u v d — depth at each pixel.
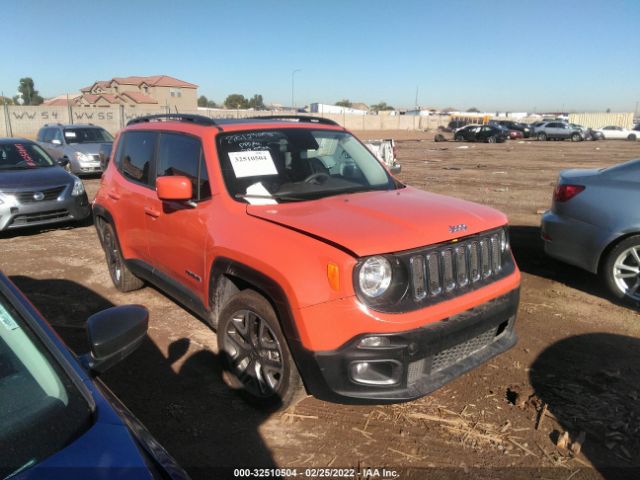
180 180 3.56
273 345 3.20
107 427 1.64
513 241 7.50
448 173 16.91
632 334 4.43
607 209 4.97
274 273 2.95
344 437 3.12
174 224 4.03
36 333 1.84
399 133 55.78
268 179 3.74
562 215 5.32
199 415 3.36
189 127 4.20
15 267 6.54
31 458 1.49
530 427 3.18
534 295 5.35
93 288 5.74
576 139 41.72
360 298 2.73
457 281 3.08
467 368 3.10
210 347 4.29
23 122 35.00
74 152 14.82
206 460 2.94
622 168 5.04
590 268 5.19
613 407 3.36
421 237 2.89
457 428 3.18
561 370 3.84
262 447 3.04
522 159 22.80
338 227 2.94
